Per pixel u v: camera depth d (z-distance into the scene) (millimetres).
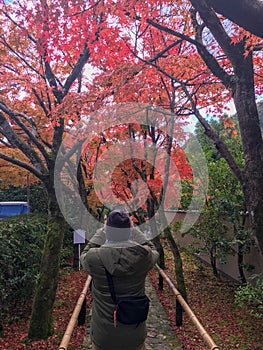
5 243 4797
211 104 5500
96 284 2117
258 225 2648
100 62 4945
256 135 2730
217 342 4301
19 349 3891
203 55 3186
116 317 2027
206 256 9281
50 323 4312
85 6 3752
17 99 6160
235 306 5762
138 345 2113
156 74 4539
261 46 3094
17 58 5629
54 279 4309
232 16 2309
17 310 5238
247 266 6266
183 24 4699
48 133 6230
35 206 14781
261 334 4543
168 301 5992
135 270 2045
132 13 3723
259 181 2658
